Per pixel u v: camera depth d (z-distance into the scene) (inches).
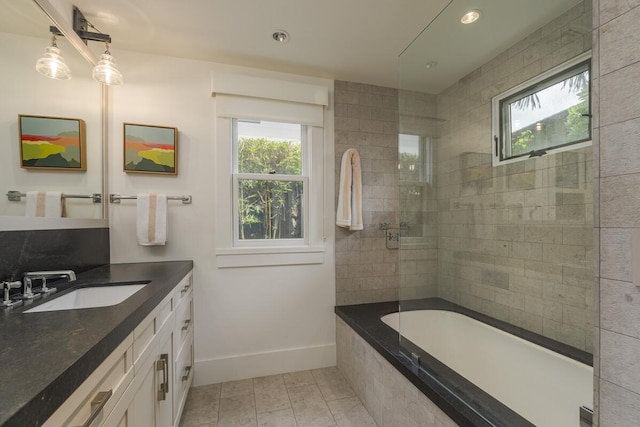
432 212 88.4
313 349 87.4
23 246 47.5
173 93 76.9
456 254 85.2
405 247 85.5
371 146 94.0
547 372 57.2
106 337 27.3
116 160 72.4
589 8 51.9
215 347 79.4
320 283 88.7
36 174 50.7
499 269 73.6
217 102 78.8
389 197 95.6
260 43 72.1
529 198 66.4
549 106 60.9
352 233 92.0
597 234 26.6
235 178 83.6
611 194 25.4
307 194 89.3
